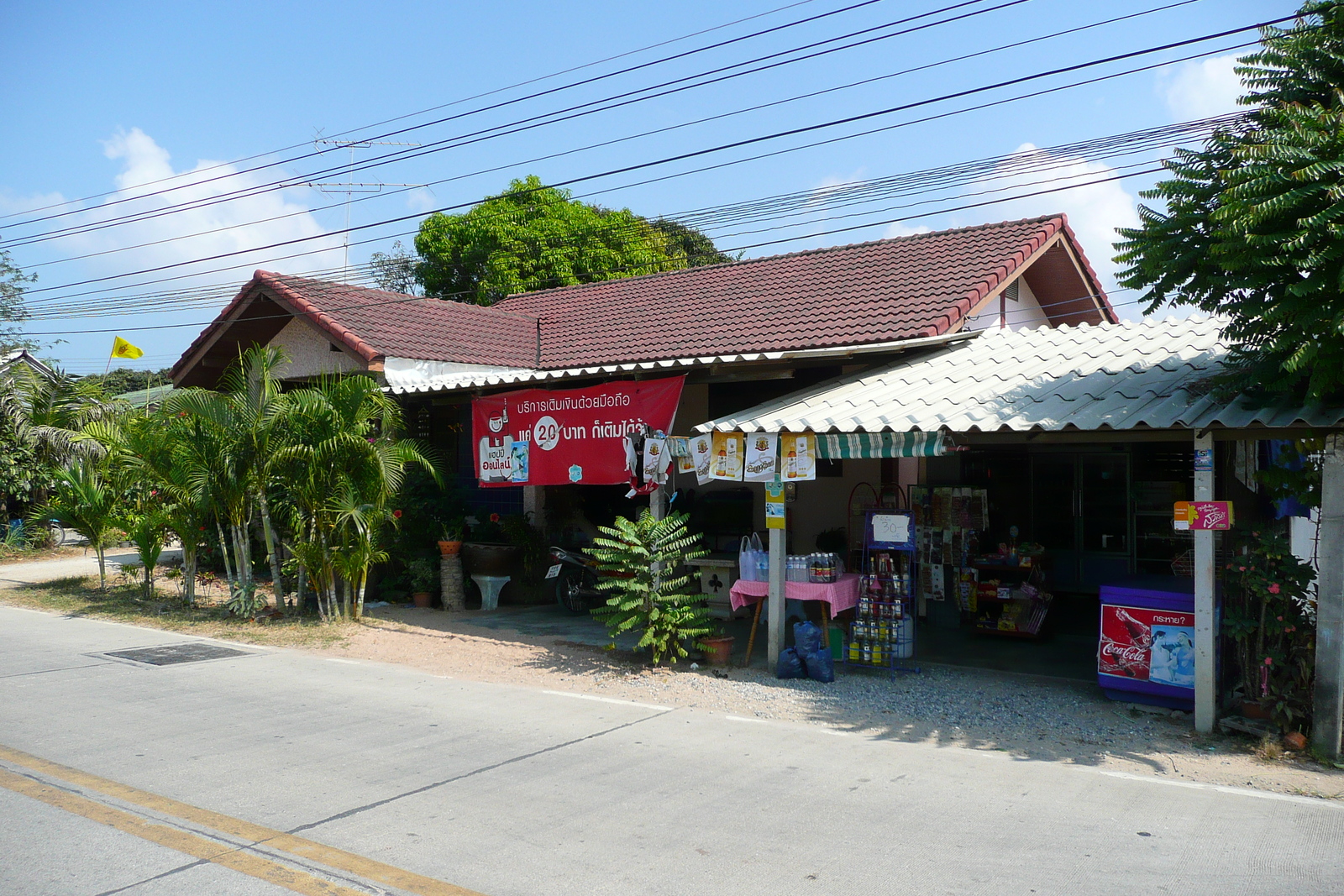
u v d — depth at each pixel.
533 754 6.46
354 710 7.69
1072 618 11.89
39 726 7.06
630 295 17.14
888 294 12.63
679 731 7.12
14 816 5.19
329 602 11.98
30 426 20.72
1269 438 6.73
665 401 10.47
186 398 11.72
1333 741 6.35
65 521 15.26
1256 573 6.94
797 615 11.22
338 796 5.56
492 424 12.00
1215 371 8.03
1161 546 12.01
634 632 11.23
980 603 11.12
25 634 11.22
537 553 13.49
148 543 13.55
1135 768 6.29
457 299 27.44
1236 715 7.21
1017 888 4.38
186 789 5.66
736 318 13.61
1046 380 8.72
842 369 11.58
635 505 13.98
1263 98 7.03
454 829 5.05
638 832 5.03
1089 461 12.49
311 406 11.38
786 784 5.86
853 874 4.51
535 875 4.47
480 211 26.61
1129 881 4.47
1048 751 6.66
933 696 8.21
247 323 15.19
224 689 8.41
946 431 7.72
